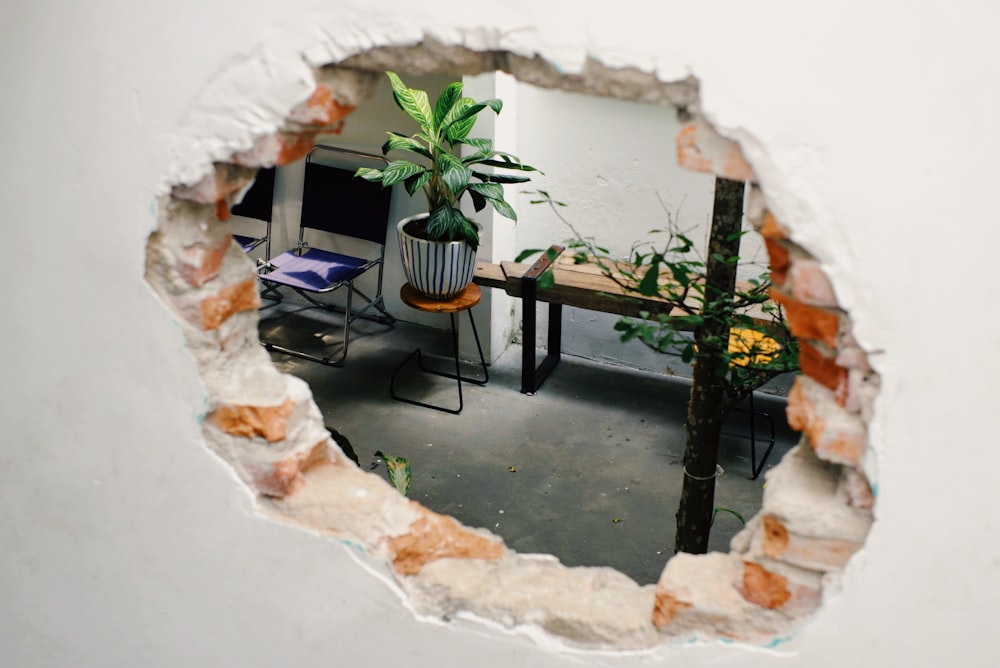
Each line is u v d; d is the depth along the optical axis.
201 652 2.30
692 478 2.73
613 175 5.00
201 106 1.76
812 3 1.43
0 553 2.39
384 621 2.08
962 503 1.61
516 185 5.27
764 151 1.52
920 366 1.55
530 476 4.63
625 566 4.05
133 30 1.76
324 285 5.16
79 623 2.40
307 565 2.08
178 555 2.20
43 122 1.89
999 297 1.48
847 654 1.79
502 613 2.02
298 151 1.85
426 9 1.60
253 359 2.10
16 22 1.85
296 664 2.21
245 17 1.69
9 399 2.19
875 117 1.45
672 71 1.52
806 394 1.73
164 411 2.04
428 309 4.81
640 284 2.32
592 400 5.25
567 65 1.57
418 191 5.46
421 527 2.08
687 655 1.91
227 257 2.03
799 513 1.74
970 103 1.41
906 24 1.40
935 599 1.69
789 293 1.66
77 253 1.96
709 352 2.48
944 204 1.47
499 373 5.52
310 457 2.10
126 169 1.85
